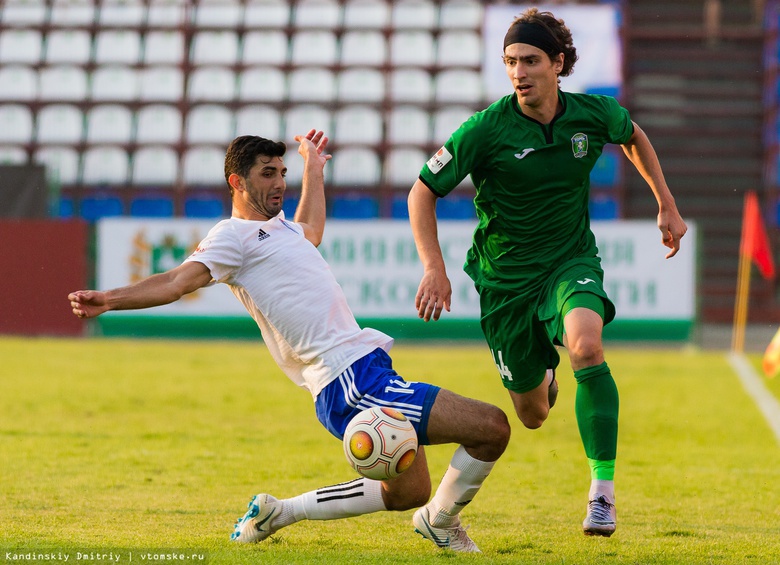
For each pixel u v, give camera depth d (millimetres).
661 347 61844
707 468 24797
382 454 13898
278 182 15016
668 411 35438
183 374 44281
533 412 18797
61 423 30281
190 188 84000
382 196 83875
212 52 89438
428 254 16734
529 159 16594
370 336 14922
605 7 84938
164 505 18844
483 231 17578
